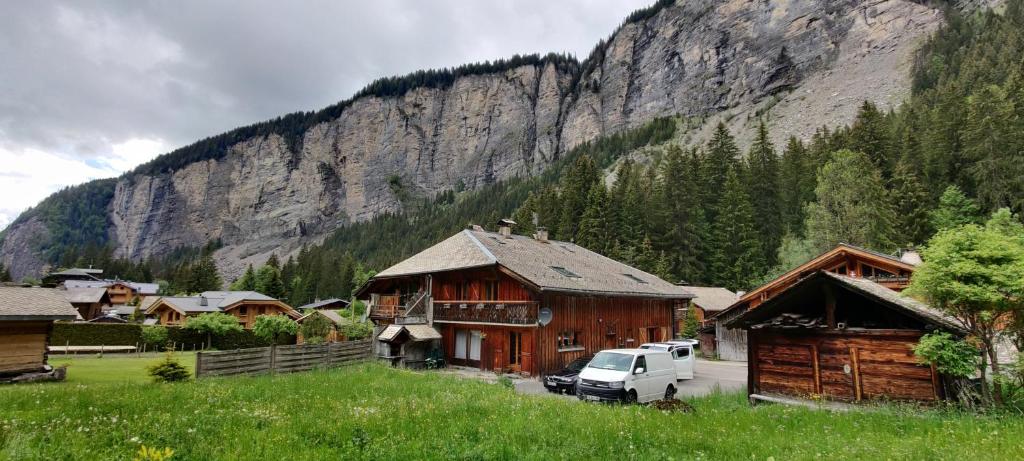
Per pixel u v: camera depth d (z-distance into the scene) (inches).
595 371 718.5
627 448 331.9
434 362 1193.4
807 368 596.7
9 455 267.7
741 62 6998.0
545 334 1062.4
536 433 366.6
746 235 2687.0
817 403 558.9
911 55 5098.4
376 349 1161.4
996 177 2063.2
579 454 314.7
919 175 2421.3
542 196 3841.0
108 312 2925.7
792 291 589.9
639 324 1321.4
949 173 2388.0
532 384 959.6
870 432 388.2
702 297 2052.2
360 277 4758.9
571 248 1574.8
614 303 1250.0
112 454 281.9
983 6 5093.5
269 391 589.0
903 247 2011.6
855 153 2343.8
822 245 2066.9
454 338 1258.0
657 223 2970.0
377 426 376.5
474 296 1211.2
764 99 6412.4
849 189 2114.9
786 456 314.2
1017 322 447.5
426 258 1369.3
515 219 3772.1
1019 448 305.9
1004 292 425.4
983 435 353.7
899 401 518.3
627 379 686.5
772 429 419.8
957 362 444.1
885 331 539.5
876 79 5152.6
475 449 312.3
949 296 443.8
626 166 4478.3
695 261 2763.3
